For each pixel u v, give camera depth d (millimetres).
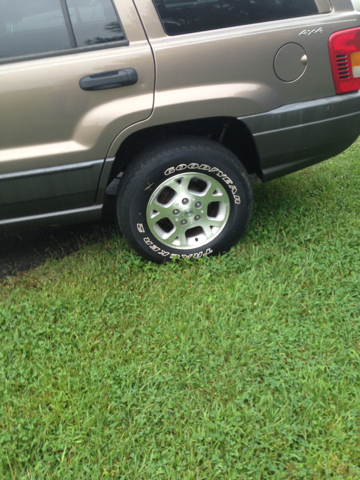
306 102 2791
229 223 3027
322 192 3867
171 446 1906
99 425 1979
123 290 2904
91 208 2906
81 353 2402
